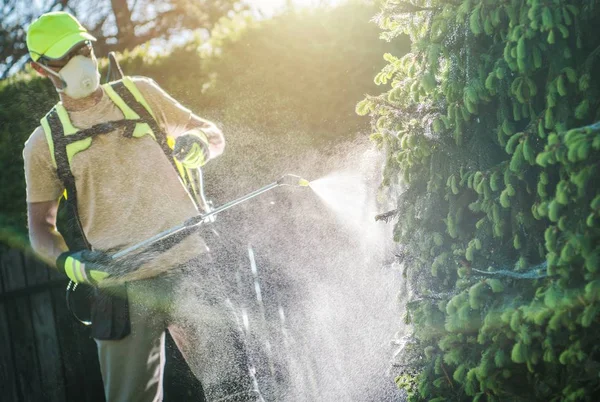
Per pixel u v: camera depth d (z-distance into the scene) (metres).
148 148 3.22
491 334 2.64
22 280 5.55
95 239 3.20
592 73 2.53
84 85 3.12
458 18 2.71
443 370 2.90
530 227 2.69
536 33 2.54
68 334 5.53
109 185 3.17
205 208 3.42
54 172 3.23
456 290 2.82
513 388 2.63
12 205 5.64
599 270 2.31
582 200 2.40
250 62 6.32
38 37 3.08
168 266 3.19
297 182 3.43
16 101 6.04
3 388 5.51
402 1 2.98
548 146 2.35
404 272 3.22
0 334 5.55
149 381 3.19
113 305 3.13
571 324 2.39
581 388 2.39
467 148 2.90
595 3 2.47
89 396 5.53
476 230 2.86
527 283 2.62
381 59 5.99
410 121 3.02
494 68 2.67
